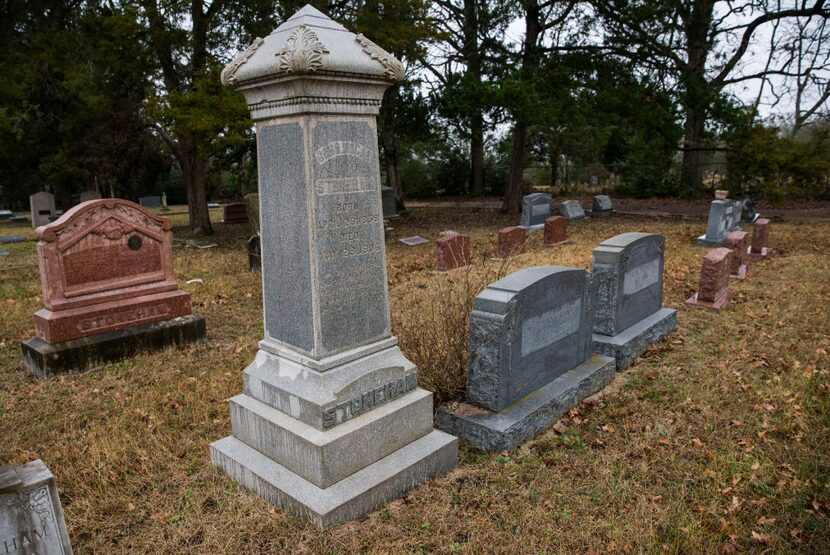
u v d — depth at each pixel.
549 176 45.09
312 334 4.03
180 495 4.16
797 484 4.16
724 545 3.57
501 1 21.23
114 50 15.48
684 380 6.17
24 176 35.91
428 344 5.60
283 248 4.15
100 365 6.90
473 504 4.06
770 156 20.55
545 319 5.36
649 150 26.95
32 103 24.67
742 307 8.95
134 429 5.20
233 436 4.61
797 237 16.09
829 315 8.24
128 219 7.27
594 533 3.72
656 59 21.06
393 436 4.27
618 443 4.88
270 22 16.34
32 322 8.85
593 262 6.76
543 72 20.28
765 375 6.20
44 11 19.50
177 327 7.55
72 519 3.88
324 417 3.88
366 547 3.60
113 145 22.73
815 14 24.14
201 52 17.23
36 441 5.06
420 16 18.19
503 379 4.94
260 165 4.24
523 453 4.73
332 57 3.73
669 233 17.48
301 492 3.87
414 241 17.36
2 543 2.84
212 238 19.50
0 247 18.44
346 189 4.09
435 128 25.00
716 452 4.66
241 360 7.02
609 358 6.30
